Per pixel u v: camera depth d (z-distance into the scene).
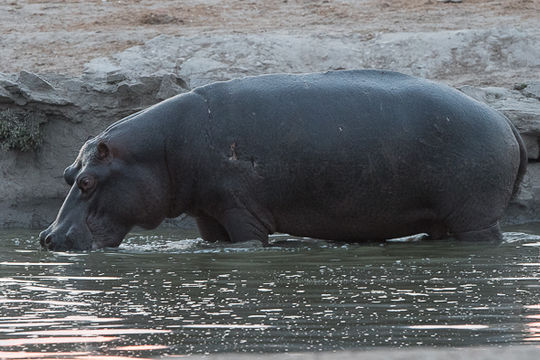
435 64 56.44
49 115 49.09
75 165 35.41
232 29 65.06
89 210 34.59
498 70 55.72
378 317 21.59
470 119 34.94
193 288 25.61
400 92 35.22
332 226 35.38
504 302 23.11
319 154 34.47
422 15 66.69
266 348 18.88
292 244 35.75
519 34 57.78
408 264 29.62
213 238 36.69
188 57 57.00
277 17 68.69
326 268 29.06
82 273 28.50
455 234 35.34
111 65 56.41
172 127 35.06
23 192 48.22
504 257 30.91
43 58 60.88
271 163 34.56
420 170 34.69
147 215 35.03
